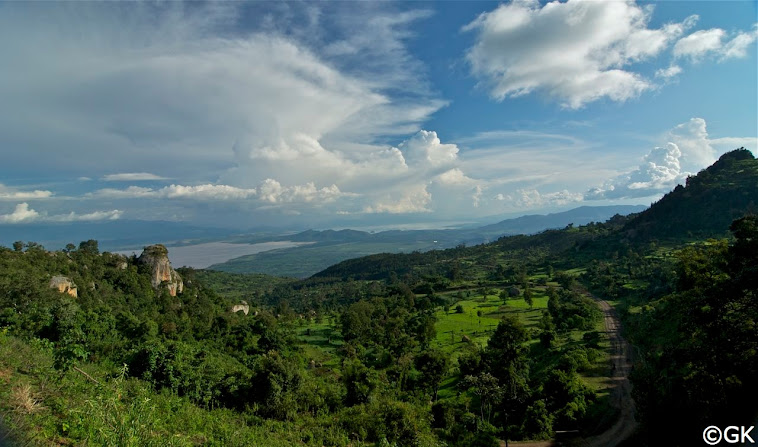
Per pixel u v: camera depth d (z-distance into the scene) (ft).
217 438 54.03
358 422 87.56
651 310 172.76
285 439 71.05
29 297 135.44
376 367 184.44
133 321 155.22
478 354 151.12
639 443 81.97
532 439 101.96
